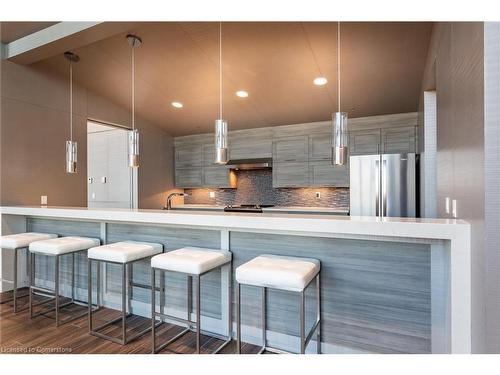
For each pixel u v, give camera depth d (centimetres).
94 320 254
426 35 257
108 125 446
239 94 400
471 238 133
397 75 326
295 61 316
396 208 365
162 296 254
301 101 405
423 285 175
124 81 385
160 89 401
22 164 337
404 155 362
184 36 287
